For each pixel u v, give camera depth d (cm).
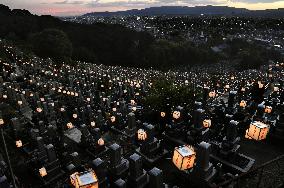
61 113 2744
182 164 997
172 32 16038
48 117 2608
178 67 10969
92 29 11825
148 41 11481
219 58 12119
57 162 1673
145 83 4056
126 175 1350
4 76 4141
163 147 1603
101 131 2277
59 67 5688
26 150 1992
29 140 2073
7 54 5675
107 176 1366
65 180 1634
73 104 2986
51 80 4156
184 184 1293
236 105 2086
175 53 11200
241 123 1734
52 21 11794
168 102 1884
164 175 1391
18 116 2627
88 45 10788
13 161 1873
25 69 4878
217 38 15112
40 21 11244
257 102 2144
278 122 1568
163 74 5966
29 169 1762
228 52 13200
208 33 17525
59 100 3225
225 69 10800
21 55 5966
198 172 1218
